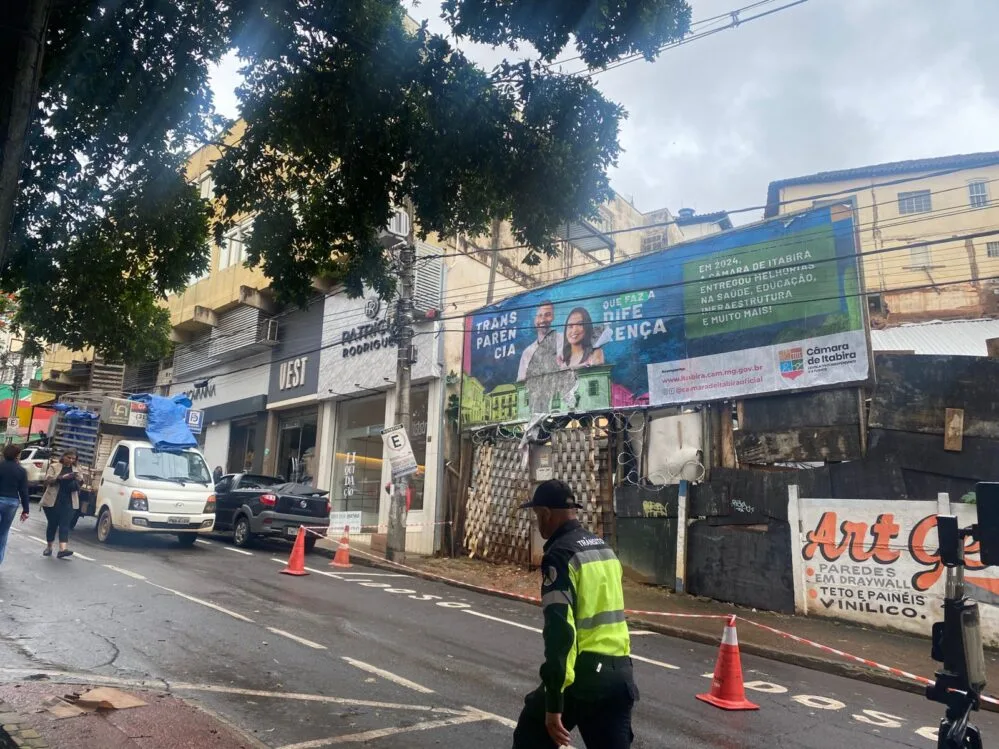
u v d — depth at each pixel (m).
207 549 14.80
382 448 19.70
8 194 4.02
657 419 13.76
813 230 12.24
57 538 14.10
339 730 5.11
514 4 5.70
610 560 3.36
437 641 8.16
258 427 24.41
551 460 14.99
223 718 5.17
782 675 8.08
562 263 23.20
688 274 13.73
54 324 7.31
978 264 29.59
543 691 3.31
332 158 6.82
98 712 4.89
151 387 30.58
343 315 21.55
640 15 5.48
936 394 10.80
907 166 31.08
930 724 6.44
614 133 6.28
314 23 6.19
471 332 17.73
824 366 11.77
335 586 11.51
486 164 6.34
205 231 7.15
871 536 10.58
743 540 12.05
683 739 5.46
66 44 5.48
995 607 9.36
